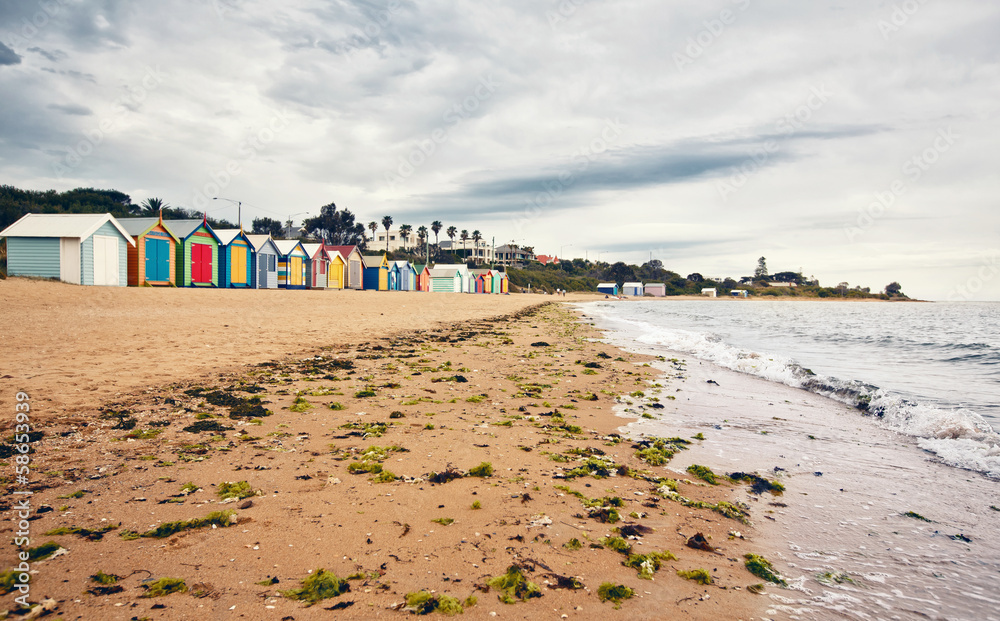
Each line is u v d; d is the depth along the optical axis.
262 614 2.77
